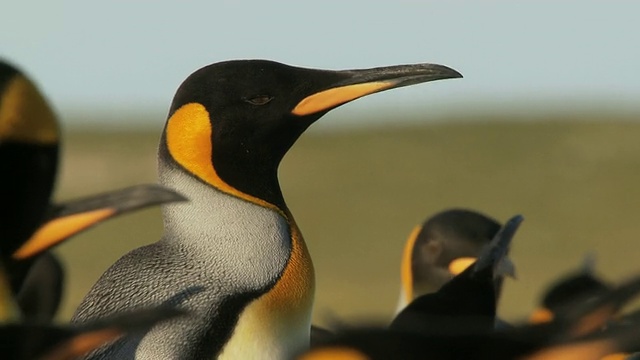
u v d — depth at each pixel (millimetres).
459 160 60125
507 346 7133
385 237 48938
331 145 63469
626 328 7234
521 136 62625
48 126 8945
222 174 11414
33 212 9016
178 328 10344
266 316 10711
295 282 11125
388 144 63031
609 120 64500
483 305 10344
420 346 6973
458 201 54438
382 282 39938
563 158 59156
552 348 7180
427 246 15180
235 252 11141
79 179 61969
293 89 11664
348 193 55844
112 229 45750
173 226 11375
